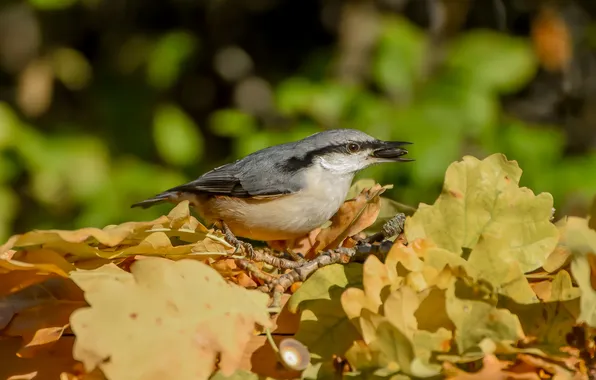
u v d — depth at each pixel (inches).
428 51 339.6
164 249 184.9
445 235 184.7
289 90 329.7
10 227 334.0
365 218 189.5
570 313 183.2
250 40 407.5
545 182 319.9
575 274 182.7
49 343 183.8
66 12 386.9
